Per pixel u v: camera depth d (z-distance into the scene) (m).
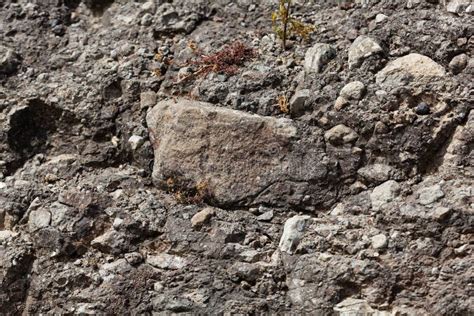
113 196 1.64
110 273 1.57
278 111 1.64
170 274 1.55
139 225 1.60
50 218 1.62
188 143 1.63
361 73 1.64
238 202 1.60
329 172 1.58
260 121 1.61
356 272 1.49
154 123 1.67
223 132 1.62
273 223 1.58
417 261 1.48
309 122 1.62
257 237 1.56
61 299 1.57
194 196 1.62
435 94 1.58
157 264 1.57
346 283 1.50
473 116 1.56
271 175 1.59
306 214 1.58
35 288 1.58
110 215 1.62
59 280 1.57
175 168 1.63
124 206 1.62
